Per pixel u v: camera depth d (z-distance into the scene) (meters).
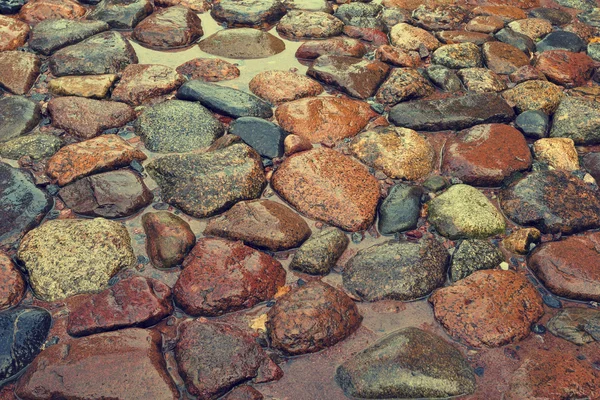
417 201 1.78
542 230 1.75
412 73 2.08
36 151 1.87
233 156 1.83
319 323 1.58
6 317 1.58
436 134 1.96
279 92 2.04
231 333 1.57
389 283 1.65
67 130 1.93
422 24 2.34
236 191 1.78
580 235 1.75
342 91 2.07
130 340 1.55
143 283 1.62
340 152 1.90
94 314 1.59
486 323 1.59
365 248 1.72
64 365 1.52
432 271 1.67
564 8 2.45
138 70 2.07
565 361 1.56
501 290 1.63
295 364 1.56
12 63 2.07
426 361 1.54
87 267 1.66
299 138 1.89
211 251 1.67
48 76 2.09
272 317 1.59
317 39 2.28
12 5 2.31
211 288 1.62
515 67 2.14
